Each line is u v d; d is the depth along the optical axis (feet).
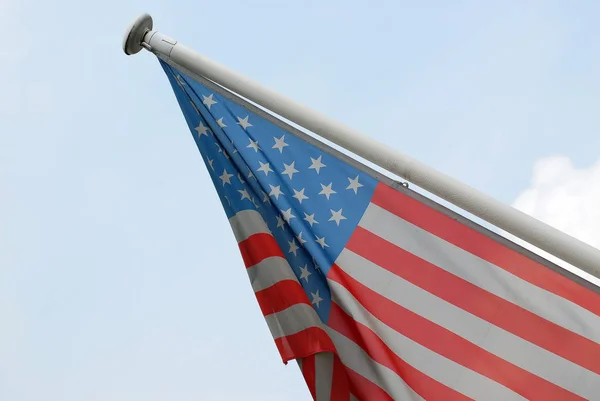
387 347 29.48
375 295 30.19
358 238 30.96
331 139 30.76
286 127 33.01
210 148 34.01
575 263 28.35
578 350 28.32
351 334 31.37
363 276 30.48
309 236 31.42
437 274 30.04
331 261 30.94
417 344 29.35
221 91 33.88
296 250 32.81
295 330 31.45
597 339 28.30
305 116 30.96
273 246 32.63
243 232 33.01
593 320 28.53
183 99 34.35
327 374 31.22
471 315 29.37
